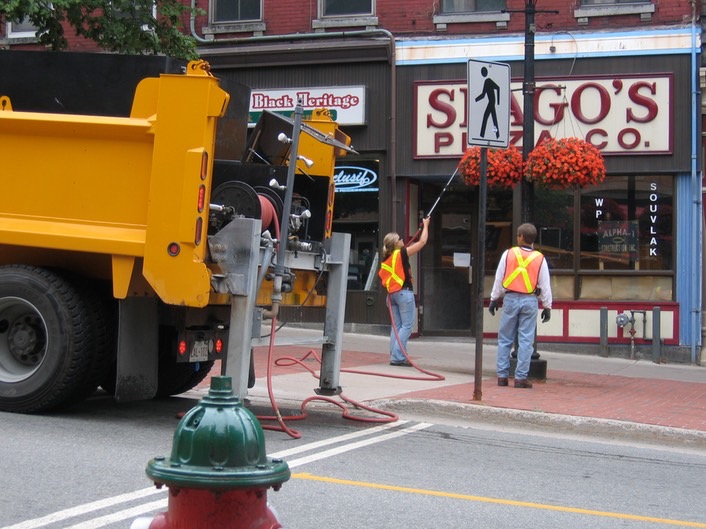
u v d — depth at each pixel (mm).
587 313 15539
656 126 15234
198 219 7594
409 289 13094
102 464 6660
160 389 9672
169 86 7672
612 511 6168
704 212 15297
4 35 17891
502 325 11273
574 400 10328
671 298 15328
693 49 15078
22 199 8117
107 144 7934
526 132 11961
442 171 16016
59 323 8008
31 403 8172
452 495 6367
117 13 14391
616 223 15539
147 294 8094
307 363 12742
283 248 8102
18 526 5168
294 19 16828
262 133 9609
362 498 6160
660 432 8836
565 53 15555
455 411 9484
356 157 16422
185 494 3123
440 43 16031
